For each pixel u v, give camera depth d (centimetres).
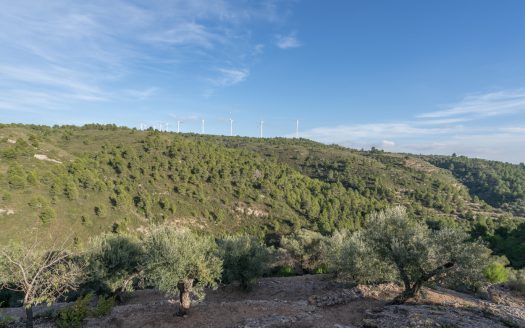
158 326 2272
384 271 2777
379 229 2444
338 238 5003
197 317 2412
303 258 6259
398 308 2281
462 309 2333
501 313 2294
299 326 2134
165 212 10019
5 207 6888
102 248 3378
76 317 2350
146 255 2556
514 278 3919
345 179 17538
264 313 2452
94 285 3275
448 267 2212
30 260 2128
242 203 11550
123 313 2584
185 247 2423
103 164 11138
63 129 15850
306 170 19575
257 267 3838
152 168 11944
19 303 3625
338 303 2723
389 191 16125
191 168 12625
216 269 2589
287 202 12144
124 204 9194
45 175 8494
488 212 16388
